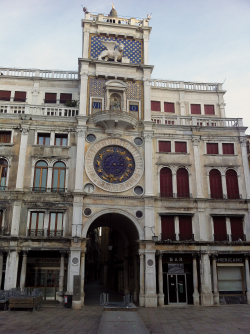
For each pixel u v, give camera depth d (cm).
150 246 2614
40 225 2605
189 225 2775
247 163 2970
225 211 2825
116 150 2852
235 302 2664
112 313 1691
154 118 3069
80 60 2978
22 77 3192
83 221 2605
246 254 2705
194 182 2881
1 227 2522
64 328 1603
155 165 2878
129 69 3073
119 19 3262
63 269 2488
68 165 2738
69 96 3219
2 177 2670
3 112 2850
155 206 2766
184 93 3416
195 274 2631
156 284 2677
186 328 1672
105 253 5181
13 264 2430
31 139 2769
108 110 2761
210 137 3012
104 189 2706
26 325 1655
